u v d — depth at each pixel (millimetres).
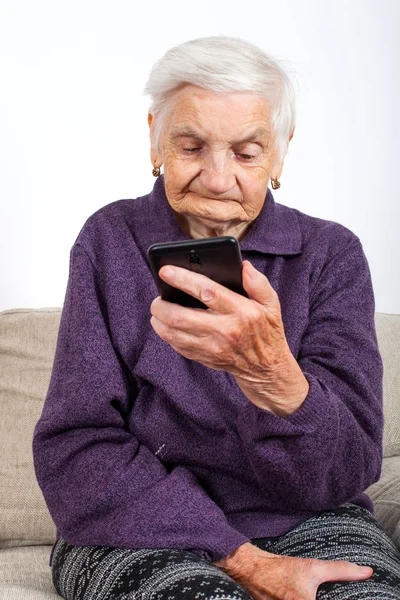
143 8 2229
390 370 1887
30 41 2133
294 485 1154
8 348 1798
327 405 1111
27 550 1642
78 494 1186
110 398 1248
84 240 1345
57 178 2176
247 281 970
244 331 994
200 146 1207
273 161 1269
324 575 1091
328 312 1311
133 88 2230
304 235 1395
